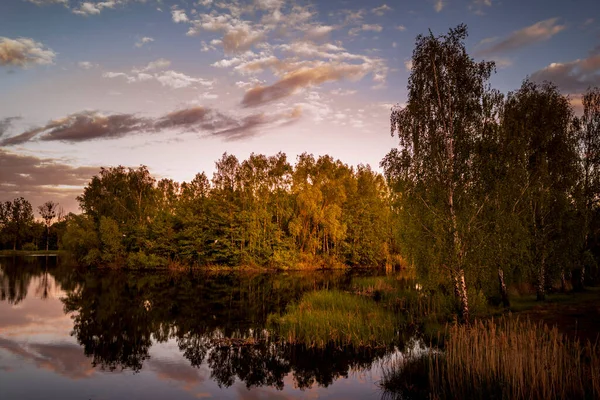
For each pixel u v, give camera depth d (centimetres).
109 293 3775
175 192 8681
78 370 1584
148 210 7531
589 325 1750
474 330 1389
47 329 2291
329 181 7450
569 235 2494
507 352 1217
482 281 2077
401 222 2292
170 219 7094
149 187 7788
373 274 5872
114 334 2184
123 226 7075
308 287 4281
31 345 1947
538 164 2458
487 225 2083
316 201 7106
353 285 4009
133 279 5047
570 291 2883
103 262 6838
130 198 7631
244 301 3334
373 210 7369
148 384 1437
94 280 4866
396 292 3247
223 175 7494
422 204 2181
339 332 2003
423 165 2178
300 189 7275
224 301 3331
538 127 2547
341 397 1309
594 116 2856
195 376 1525
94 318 2611
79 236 6825
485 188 2052
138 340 2056
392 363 1600
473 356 1280
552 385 1077
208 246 6675
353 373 1534
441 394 1238
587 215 2680
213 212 6812
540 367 1133
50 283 4528
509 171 2081
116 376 1520
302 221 7262
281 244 6919
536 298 2605
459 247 2016
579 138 2839
